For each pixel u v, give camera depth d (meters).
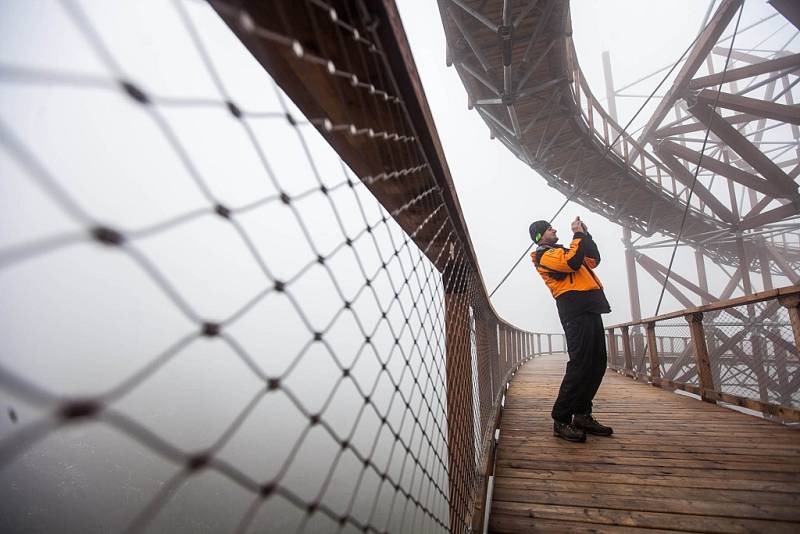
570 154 10.41
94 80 0.34
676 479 2.43
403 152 1.33
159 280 0.42
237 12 0.51
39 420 0.27
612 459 2.77
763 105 8.20
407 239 1.67
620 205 13.37
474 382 3.08
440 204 1.68
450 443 2.01
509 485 2.45
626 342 7.73
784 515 2.01
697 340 4.69
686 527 1.96
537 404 4.65
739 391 7.00
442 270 2.42
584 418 3.35
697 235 14.60
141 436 0.37
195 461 0.44
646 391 5.44
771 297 3.23
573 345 3.16
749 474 2.46
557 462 2.75
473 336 3.05
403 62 1.00
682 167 12.51
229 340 0.53
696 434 3.25
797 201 10.27
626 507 2.16
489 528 2.03
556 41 6.70
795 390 5.69
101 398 0.33
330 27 0.89
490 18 6.30
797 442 2.96
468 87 7.93
